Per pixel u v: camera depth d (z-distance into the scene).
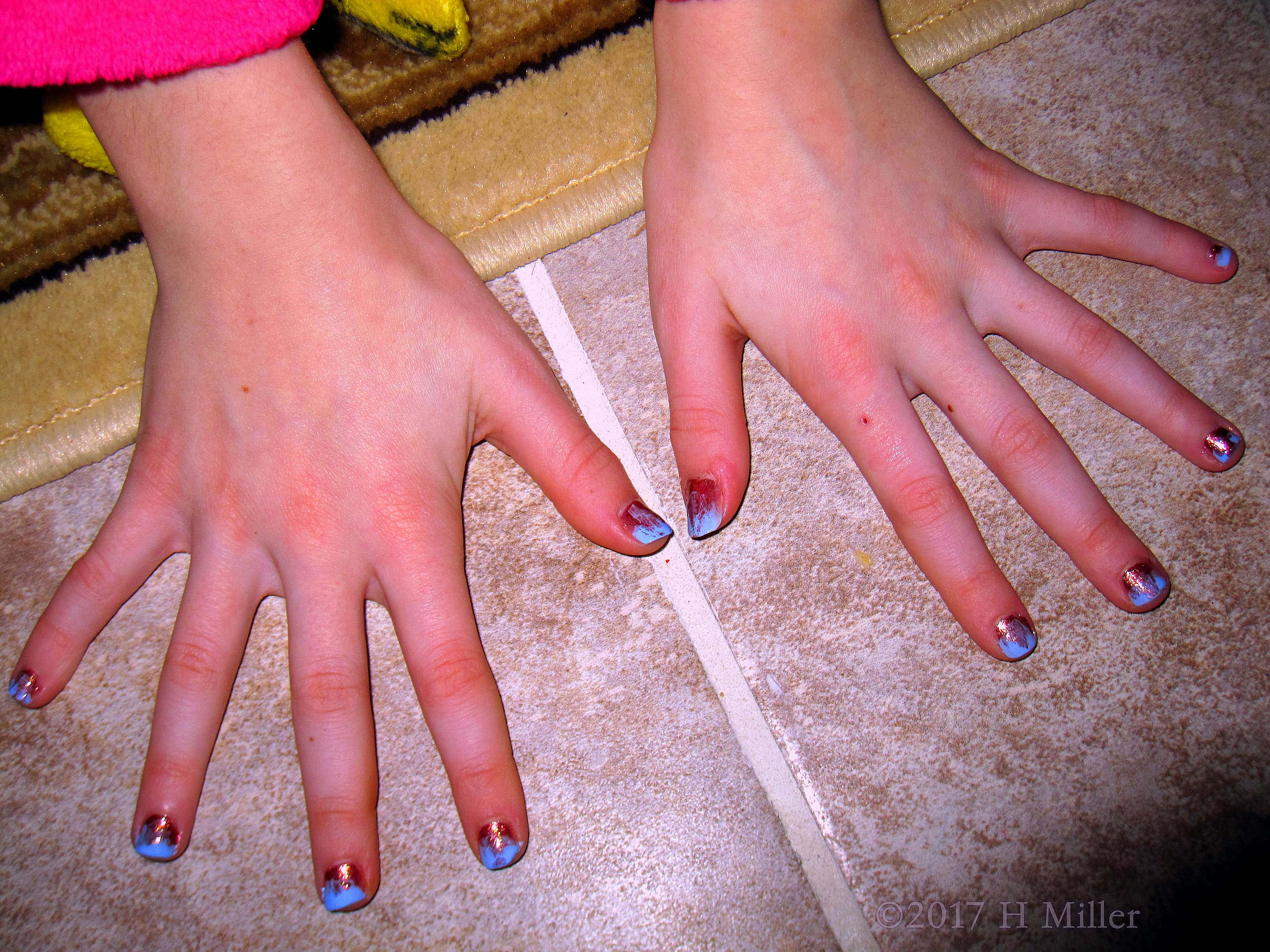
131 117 0.22
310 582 0.24
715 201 0.24
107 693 0.25
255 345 0.23
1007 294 0.25
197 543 0.24
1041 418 0.24
